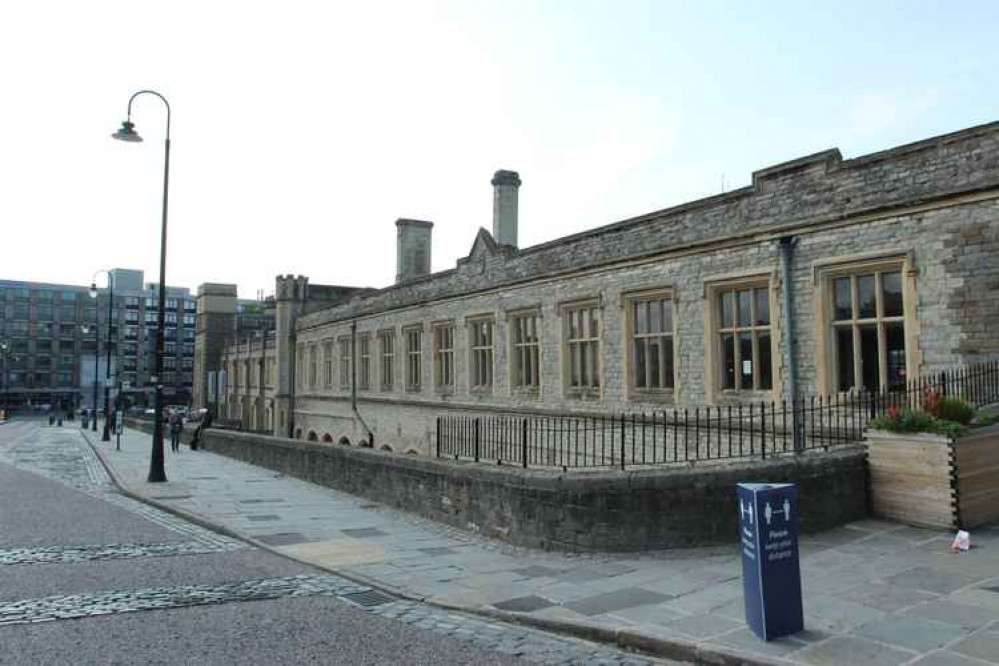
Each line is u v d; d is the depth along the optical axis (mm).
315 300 44906
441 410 26562
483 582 8680
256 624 7039
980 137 11273
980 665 5352
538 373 21562
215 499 16141
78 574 9016
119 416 33594
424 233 34656
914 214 12125
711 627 6535
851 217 13016
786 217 14227
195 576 9062
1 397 106750
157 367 19875
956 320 11523
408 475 14164
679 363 16516
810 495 9688
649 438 17172
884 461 10047
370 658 6113
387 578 8961
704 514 9602
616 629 6566
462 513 12242
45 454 31969
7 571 9109
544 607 7500
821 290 13562
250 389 55188
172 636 6617
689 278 16344
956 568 7781
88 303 115438
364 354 34250
